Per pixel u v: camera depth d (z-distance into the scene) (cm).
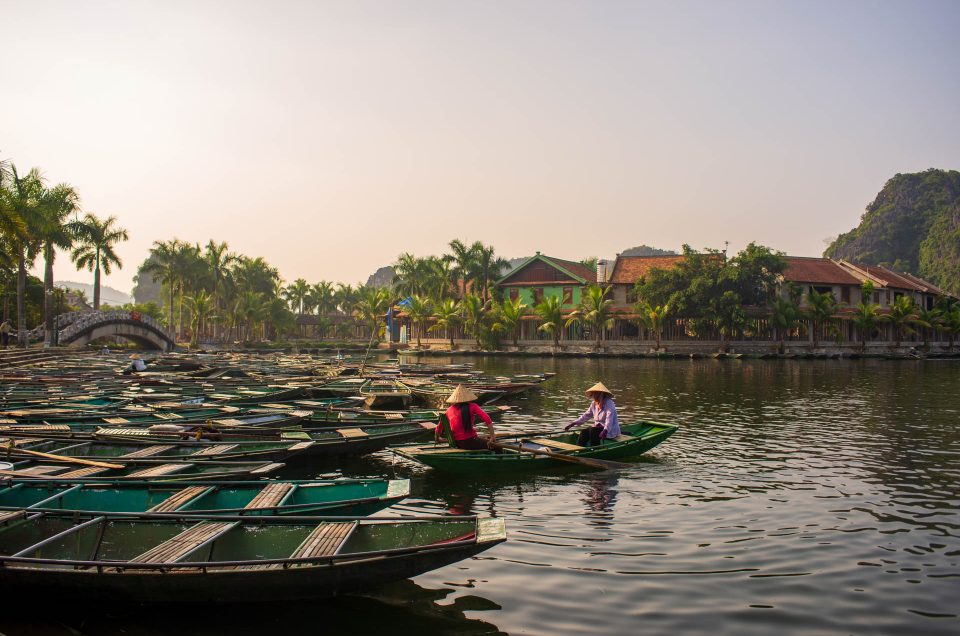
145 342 5941
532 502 1120
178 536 726
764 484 1238
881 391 2877
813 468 1370
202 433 1397
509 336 6506
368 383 2791
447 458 1232
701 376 3731
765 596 755
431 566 694
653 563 849
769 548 903
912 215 14712
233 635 661
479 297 6906
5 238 3062
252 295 7475
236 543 763
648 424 1570
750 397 2648
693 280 5709
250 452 1235
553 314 5956
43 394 2130
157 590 667
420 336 7019
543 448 1348
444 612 712
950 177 15162
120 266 5656
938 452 1531
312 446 1312
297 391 2406
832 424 1947
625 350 5997
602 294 6016
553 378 3575
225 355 4969
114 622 679
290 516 771
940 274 12450
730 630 677
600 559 861
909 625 689
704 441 1670
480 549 694
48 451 1252
